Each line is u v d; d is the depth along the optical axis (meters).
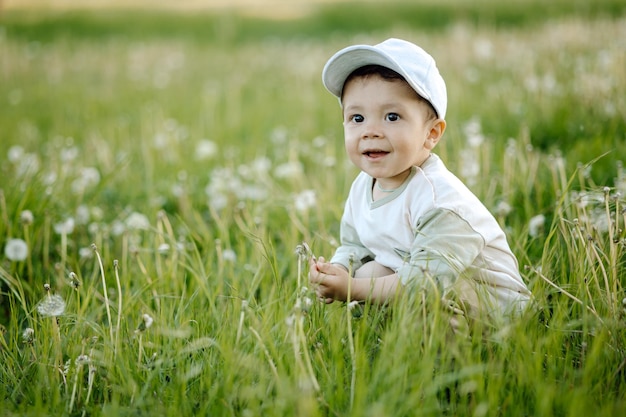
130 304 2.46
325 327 2.13
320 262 2.13
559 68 5.93
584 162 3.48
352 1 15.58
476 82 6.24
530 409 1.79
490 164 3.70
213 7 16.97
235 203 3.67
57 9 16.66
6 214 3.08
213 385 1.95
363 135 2.11
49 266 3.02
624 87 4.49
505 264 2.16
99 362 2.09
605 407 1.73
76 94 7.89
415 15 12.58
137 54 10.27
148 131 5.57
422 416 1.72
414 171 2.15
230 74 8.70
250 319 2.20
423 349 1.91
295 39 12.23
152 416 1.82
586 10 9.63
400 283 2.00
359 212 2.34
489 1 12.07
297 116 6.12
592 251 2.23
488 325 1.97
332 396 1.80
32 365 2.12
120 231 3.25
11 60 9.66
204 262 2.95
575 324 2.03
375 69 2.10
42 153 5.31
